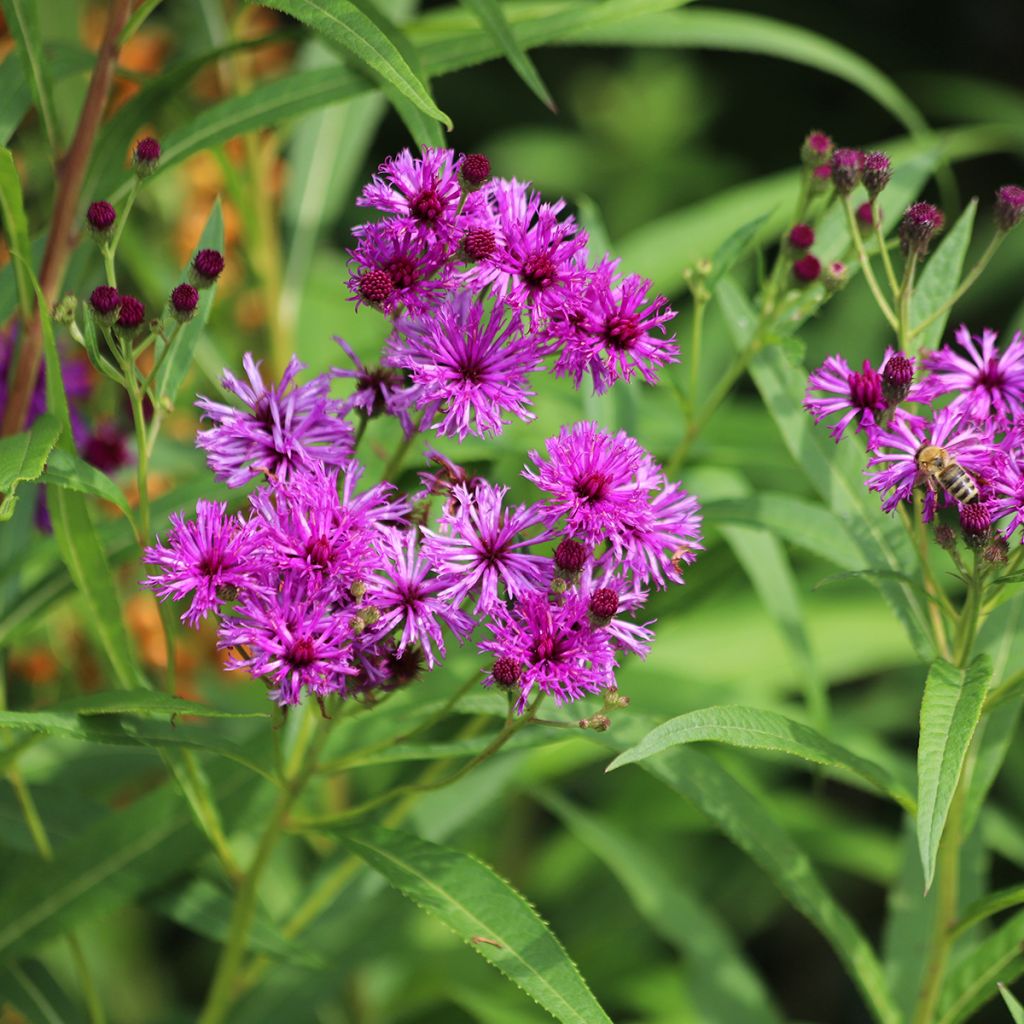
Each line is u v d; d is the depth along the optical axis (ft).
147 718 2.78
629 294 2.69
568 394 3.09
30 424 2.99
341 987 3.23
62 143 2.93
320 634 2.64
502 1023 3.20
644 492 2.67
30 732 2.86
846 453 2.92
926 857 2.59
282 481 2.68
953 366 2.80
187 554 2.65
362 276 2.67
